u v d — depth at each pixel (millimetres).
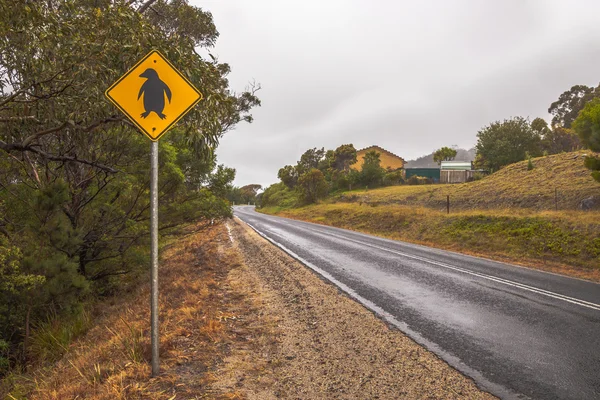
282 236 17969
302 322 5680
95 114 7145
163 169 10742
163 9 14180
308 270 9516
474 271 10016
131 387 3578
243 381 3816
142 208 11711
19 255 6852
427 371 4043
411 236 20469
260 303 6750
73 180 10227
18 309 7582
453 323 5613
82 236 9242
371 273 9344
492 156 42250
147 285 9094
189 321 5500
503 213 18906
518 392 3609
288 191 67750
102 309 8820
